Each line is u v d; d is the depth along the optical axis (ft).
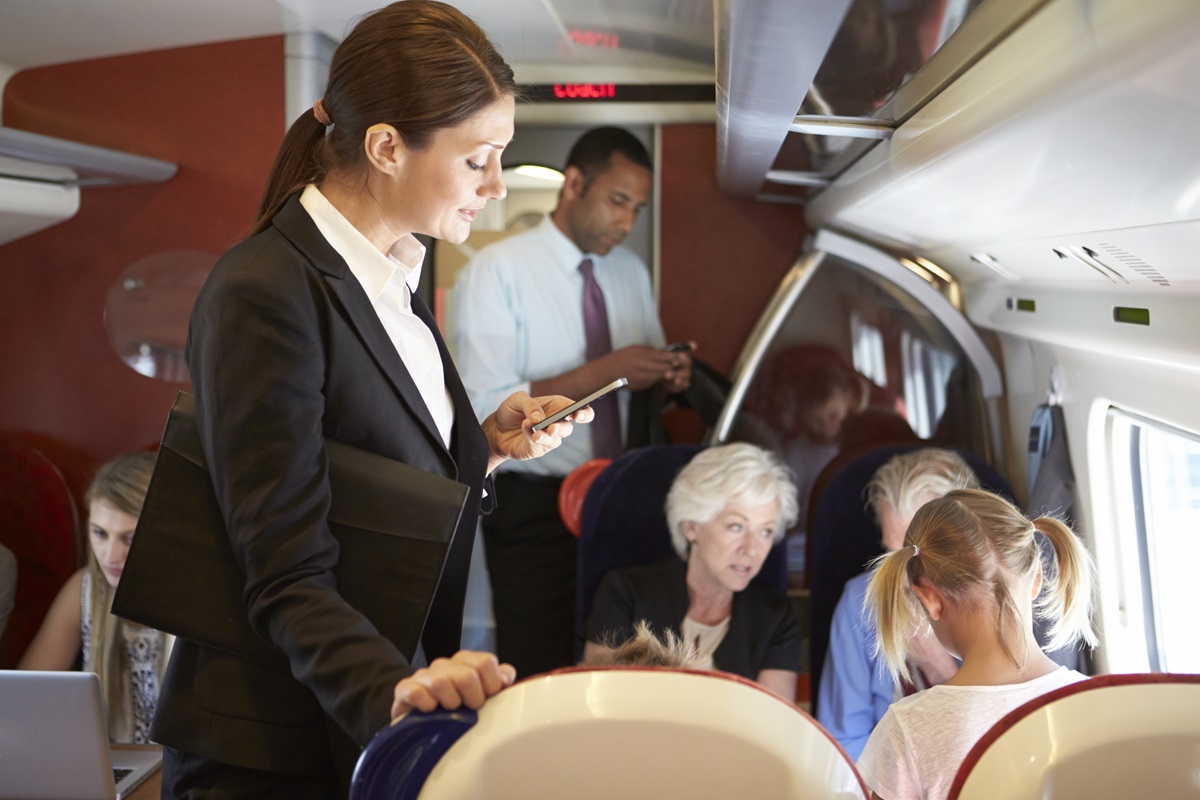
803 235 11.13
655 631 7.75
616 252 11.16
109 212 10.62
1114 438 7.18
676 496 7.77
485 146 3.89
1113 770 2.61
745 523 7.57
